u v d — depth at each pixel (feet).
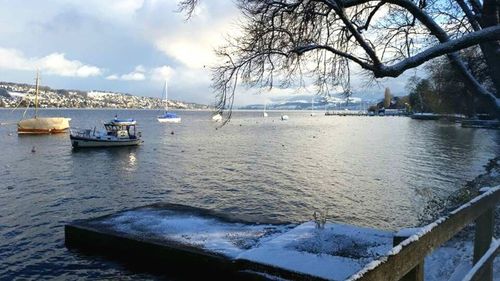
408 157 138.72
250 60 32.27
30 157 140.26
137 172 109.70
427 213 55.31
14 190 84.48
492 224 10.98
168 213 47.55
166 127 338.13
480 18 30.07
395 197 77.15
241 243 36.45
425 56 25.34
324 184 90.48
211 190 84.99
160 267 36.50
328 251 32.22
